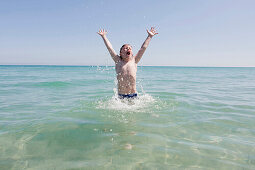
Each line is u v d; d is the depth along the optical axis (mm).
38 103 4863
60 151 2189
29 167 1856
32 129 2900
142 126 3051
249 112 4090
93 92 6770
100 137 2590
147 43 4828
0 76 16281
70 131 2818
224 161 1983
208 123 3256
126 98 4660
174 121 3338
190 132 2811
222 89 8125
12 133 2732
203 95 6297
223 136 2674
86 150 2213
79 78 14242
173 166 1877
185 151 2197
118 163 1929
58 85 9156
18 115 3707
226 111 4160
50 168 1838
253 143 2443
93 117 3545
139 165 1894
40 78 13961
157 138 2564
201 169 1833
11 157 2051
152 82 11102
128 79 4629
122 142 2432
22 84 9469
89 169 1822
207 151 2205
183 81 12125
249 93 6988
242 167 1876
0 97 5805
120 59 4871
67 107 4371
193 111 4086
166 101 5051
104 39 4953
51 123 3186
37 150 2213
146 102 4891
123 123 3201
